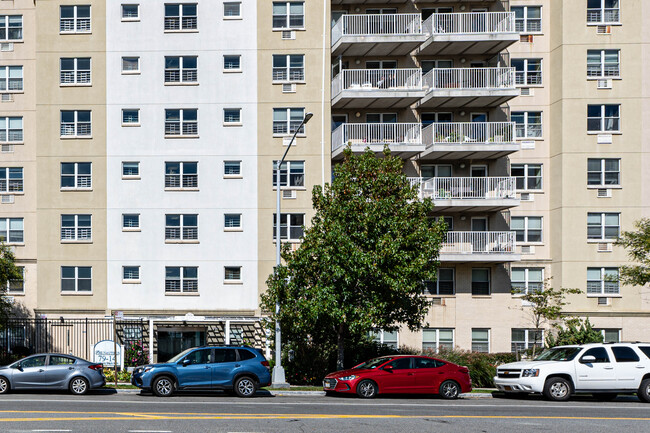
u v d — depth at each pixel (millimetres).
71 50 34875
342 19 34781
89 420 15352
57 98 34750
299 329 26031
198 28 35094
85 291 34344
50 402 19359
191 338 34938
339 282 25766
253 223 34688
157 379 21672
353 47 34969
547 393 21844
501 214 35969
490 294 35281
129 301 34281
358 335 27281
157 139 34781
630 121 35125
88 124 34875
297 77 35188
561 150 35188
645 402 21969
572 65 35188
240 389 22109
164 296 34375
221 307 34375
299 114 35094
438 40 33812
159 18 35062
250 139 34906
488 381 28484
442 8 36312
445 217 36000
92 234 34500
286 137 34906
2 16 36531
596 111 35312
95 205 34594
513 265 35844
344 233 25875
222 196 34750
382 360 23281
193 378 21844
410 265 25656
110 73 34906
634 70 35188
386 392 22391
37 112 34688
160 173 34750
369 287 26141
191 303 34375
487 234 34500
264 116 34969
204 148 34875
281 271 26156
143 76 34938
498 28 34688
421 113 36250
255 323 34375
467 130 35250
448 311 34969
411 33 34562
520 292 33969
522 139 36250
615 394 23531
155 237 34562
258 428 14547
